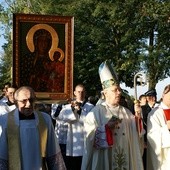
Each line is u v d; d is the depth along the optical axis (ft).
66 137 28.86
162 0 74.69
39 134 16.33
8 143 16.06
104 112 20.48
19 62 36.86
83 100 28.96
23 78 36.96
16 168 15.92
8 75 109.40
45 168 16.61
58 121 29.40
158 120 20.95
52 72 37.50
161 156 20.71
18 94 16.30
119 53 79.30
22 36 36.83
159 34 75.92
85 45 85.51
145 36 76.89
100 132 19.89
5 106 25.77
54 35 37.40
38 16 37.01
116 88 20.53
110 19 76.59
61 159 16.76
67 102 30.55
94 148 20.13
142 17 74.18
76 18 82.58
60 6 84.33
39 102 32.24
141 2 74.28
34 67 37.14
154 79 74.79
